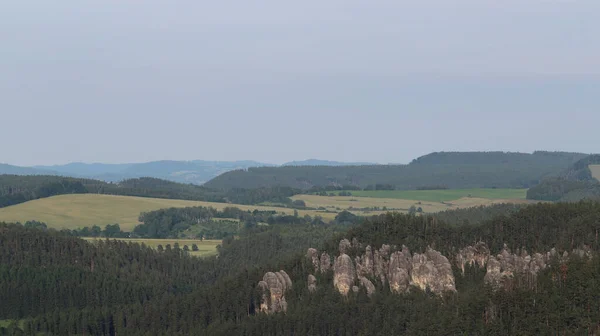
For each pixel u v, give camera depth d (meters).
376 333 191.00
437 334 181.50
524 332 177.50
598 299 182.38
